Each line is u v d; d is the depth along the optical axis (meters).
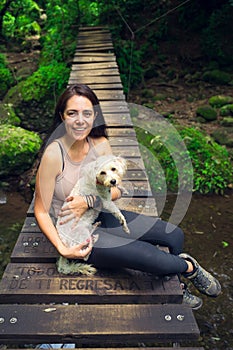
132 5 10.29
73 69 6.10
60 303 2.05
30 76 8.21
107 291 2.05
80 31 9.09
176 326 1.88
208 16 9.80
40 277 2.14
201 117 7.36
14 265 2.24
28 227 2.58
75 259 2.17
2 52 10.75
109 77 5.59
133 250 2.08
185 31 9.87
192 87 8.73
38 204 2.14
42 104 7.28
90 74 5.76
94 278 2.14
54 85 7.36
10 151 5.39
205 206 4.92
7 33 11.19
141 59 9.47
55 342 1.84
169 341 1.87
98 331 1.84
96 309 1.97
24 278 2.13
